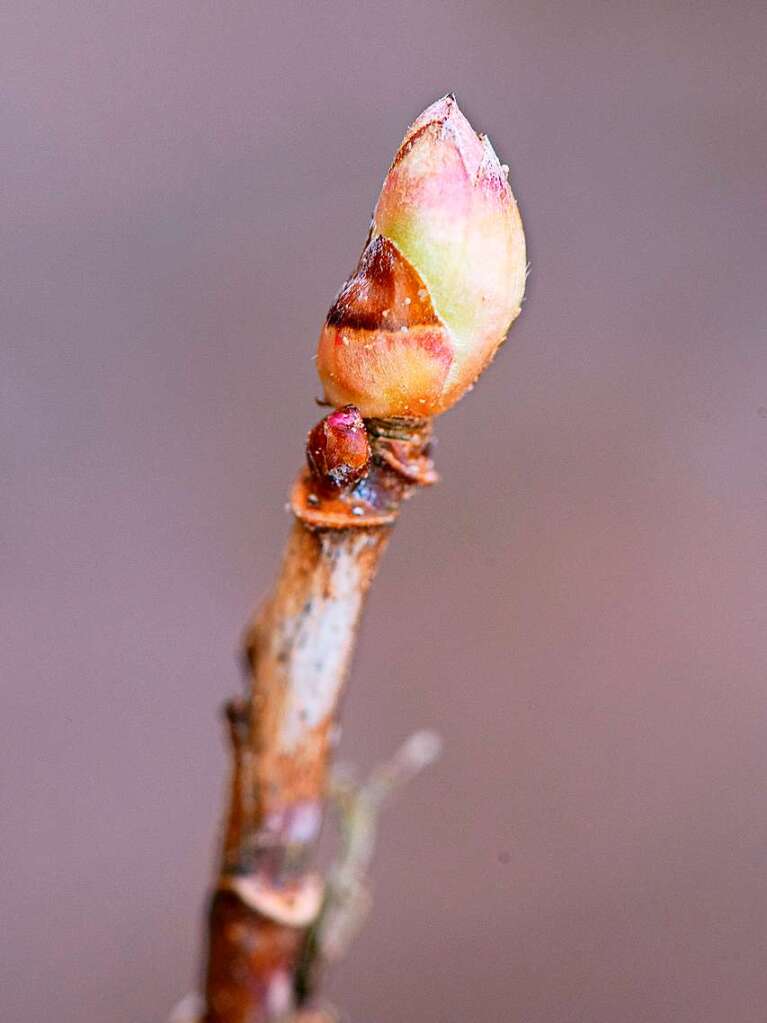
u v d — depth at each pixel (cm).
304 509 8
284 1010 9
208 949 9
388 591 21
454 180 8
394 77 25
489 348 8
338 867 10
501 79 25
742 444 22
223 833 9
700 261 23
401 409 8
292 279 23
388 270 8
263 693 9
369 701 21
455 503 22
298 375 22
